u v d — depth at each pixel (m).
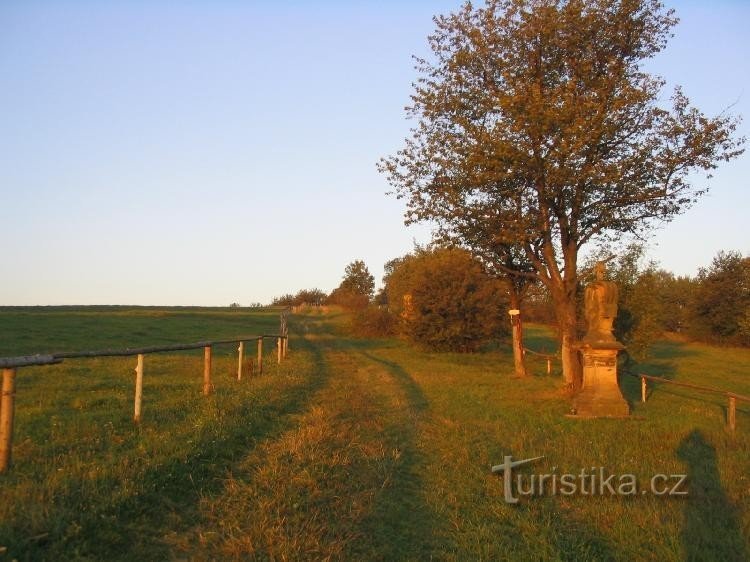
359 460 9.49
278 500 7.04
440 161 17.59
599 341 15.36
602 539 6.82
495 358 35.75
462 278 37.16
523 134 15.83
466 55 17.44
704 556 6.34
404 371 25.41
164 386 15.09
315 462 8.77
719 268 58.28
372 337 50.94
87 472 6.94
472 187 17.17
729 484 9.10
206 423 10.10
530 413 15.13
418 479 8.93
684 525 7.21
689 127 16.12
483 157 16.12
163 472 7.32
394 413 14.30
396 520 7.05
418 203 18.48
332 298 100.06
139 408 10.30
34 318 40.59
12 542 4.99
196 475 7.64
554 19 16.36
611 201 16.98
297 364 23.69
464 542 6.53
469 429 12.61
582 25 16.45
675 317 62.28
